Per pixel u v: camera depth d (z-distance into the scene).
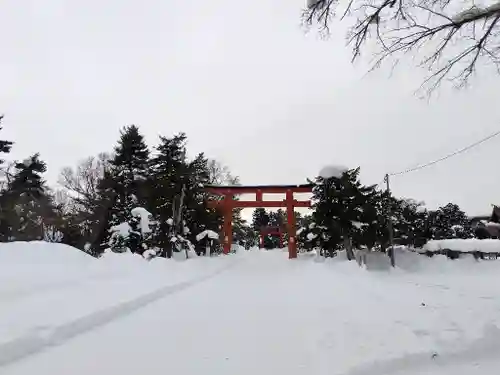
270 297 11.70
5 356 5.48
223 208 44.19
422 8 6.27
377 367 5.14
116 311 8.77
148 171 34.56
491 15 6.08
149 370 5.13
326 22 6.59
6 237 32.22
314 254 46.47
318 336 6.62
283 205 44.75
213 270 23.19
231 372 5.05
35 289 9.63
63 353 5.83
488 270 26.75
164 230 28.45
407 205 39.25
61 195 46.16
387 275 22.64
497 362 5.45
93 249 30.16
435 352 5.62
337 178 32.94
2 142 32.25
